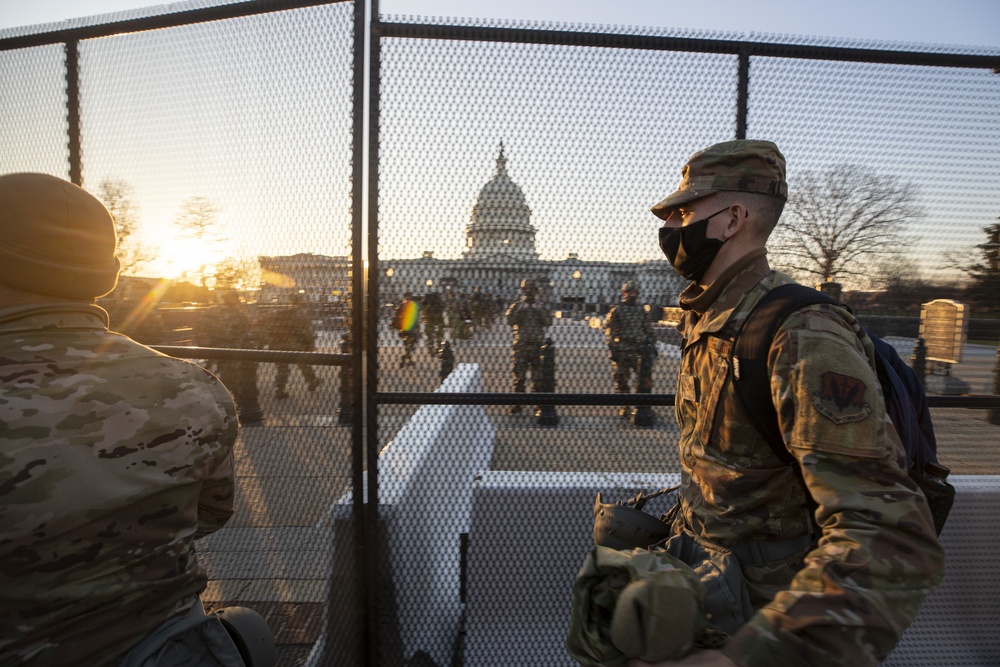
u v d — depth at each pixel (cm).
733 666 90
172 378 122
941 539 248
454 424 252
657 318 220
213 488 136
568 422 231
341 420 219
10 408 100
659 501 233
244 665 128
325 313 217
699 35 216
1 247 108
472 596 238
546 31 211
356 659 223
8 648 98
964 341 228
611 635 101
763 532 123
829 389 100
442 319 212
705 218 135
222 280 227
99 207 124
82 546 102
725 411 124
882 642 85
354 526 218
